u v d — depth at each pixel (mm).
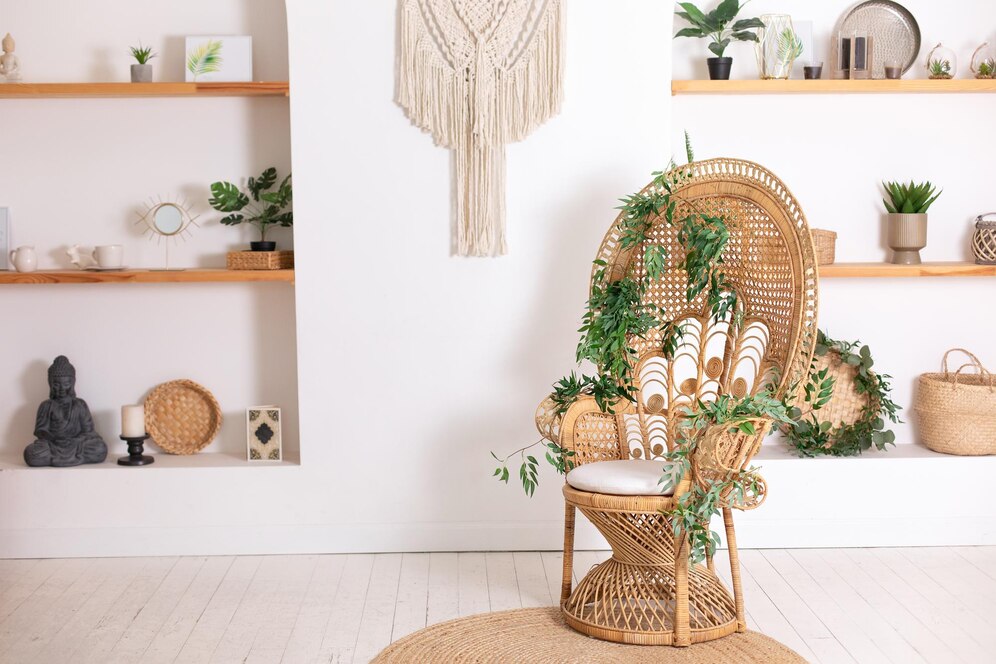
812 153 4031
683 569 2936
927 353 4098
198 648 2979
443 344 3789
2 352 4035
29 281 3732
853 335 4078
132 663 2881
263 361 4055
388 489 3834
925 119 4031
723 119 4012
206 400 4043
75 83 3727
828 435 3883
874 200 4059
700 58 3992
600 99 3707
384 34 3680
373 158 3719
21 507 3809
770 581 3475
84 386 4051
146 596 3404
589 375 3801
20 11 3930
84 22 3941
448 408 3811
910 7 4008
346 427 3809
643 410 3400
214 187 3814
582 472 3029
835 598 3316
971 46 4023
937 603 3264
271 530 3834
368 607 3289
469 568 3660
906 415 4113
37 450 3836
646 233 3373
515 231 3750
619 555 3113
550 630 3092
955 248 4082
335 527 3842
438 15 3645
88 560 3787
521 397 3811
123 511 3814
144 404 4020
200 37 3832
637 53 3691
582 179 3732
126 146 3979
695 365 3834
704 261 3156
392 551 3850
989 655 2879
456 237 3750
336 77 3691
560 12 3639
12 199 3988
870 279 4062
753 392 3201
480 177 3701
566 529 3205
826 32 4020
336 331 3775
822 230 3879
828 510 3809
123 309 4027
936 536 3822
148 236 4004
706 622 3049
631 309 3297
